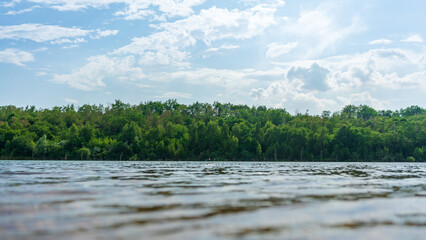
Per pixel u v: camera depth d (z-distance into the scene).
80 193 29.80
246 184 39.34
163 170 69.25
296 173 62.78
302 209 23.39
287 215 21.38
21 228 17.42
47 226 17.89
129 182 40.25
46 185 35.84
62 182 39.31
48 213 21.06
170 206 23.80
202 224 18.73
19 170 63.62
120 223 18.70
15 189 32.19
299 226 18.72
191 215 20.94
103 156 165.62
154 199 26.78
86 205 23.86
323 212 22.55
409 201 27.50
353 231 17.98
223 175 55.06
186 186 36.38
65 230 17.14
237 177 50.69
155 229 17.55
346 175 57.94
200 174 57.25
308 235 17.03
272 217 20.73
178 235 16.53
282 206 24.34
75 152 162.62
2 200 25.62
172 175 53.84
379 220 20.58
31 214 20.72
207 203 25.16
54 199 26.31
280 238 16.39
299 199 27.64
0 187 33.72
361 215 21.88
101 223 18.66
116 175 52.00
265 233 17.19
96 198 27.00
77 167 79.44
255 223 19.17
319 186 37.88
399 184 41.38
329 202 26.39
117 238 15.85
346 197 29.23
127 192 30.78
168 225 18.41
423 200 28.08
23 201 25.25
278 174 59.16
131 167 82.44
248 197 28.38
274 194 30.47
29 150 159.50
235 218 20.30
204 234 16.77
